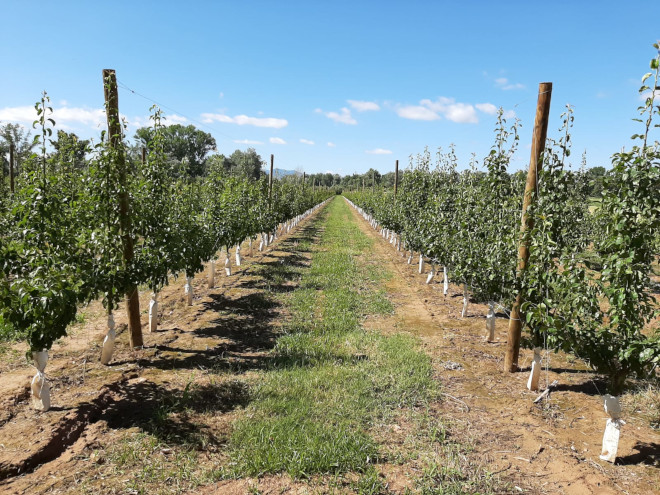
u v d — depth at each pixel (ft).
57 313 15.16
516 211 22.59
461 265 26.73
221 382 18.80
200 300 32.96
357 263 51.75
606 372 15.25
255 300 33.19
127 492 11.75
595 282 14.84
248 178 59.16
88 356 21.27
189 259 27.02
